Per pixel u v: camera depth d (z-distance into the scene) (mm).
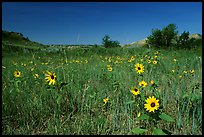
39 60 13672
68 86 5246
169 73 7383
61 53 19250
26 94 4984
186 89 5684
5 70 8516
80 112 4465
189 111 4270
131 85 5930
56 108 4355
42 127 4055
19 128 4035
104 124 3947
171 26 25094
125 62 9961
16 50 22594
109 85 5973
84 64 10070
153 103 3492
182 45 22734
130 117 4105
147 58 10148
